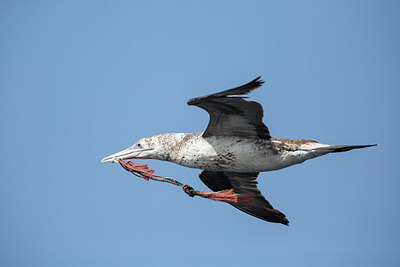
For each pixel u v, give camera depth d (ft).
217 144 43.55
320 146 41.81
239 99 38.22
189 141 44.98
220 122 42.11
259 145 42.60
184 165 45.80
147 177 43.78
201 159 44.37
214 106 39.81
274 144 42.50
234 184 51.16
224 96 36.86
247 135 42.83
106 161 47.42
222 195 42.19
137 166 44.04
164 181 43.62
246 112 40.40
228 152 43.19
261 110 39.88
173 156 45.91
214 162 44.16
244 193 50.98
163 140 46.60
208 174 51.39
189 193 42.52
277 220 51.49
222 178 51.06
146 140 47.39
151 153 46.73
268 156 42.60
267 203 50.57
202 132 45.44
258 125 41.68
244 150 42.75
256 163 43.16
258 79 34.63
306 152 41.98
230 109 40.16
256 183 50.57
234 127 42.45
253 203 51.26
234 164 43.73
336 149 41.39
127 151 47.55
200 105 39.73
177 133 46.73
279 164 43.01
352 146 40.60
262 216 52.01
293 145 42.34
